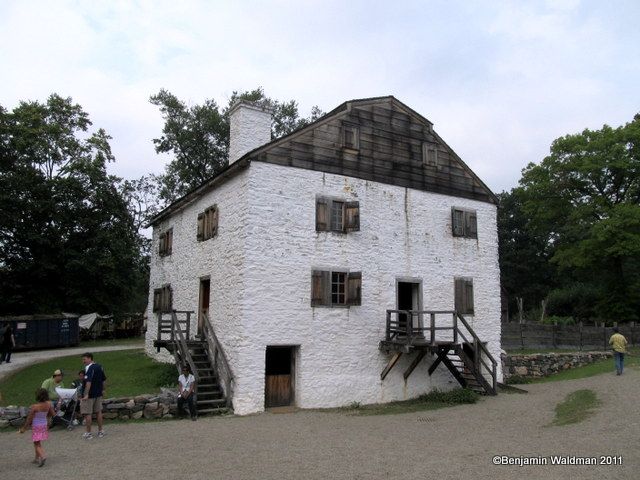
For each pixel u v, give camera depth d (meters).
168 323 19.30
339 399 14.66
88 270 30.45
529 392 16.66
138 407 12.32
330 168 15.58
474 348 16.33
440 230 17.69
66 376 17.31
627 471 7.11
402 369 16.08
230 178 15.35
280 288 14.16
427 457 8.43
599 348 26.27
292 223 14.62
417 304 16.86
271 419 12.41
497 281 18.92
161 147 33.53
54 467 8.09
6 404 13.06
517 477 7.09
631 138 29.77
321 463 8.13
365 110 16.67
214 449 9.20
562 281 51.94
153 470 7.85
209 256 16.31
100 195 31.39
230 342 14.05
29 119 30.30
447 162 18.34
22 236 29.55
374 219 16.23
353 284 15.13
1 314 30.52
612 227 28.34
